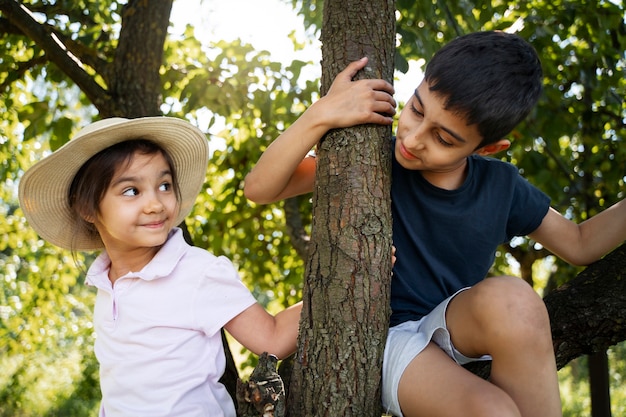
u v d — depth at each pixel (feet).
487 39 5.54
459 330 5.18
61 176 5.78
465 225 5.95
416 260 5.99
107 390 5.72
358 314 4.90
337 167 5.16
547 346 4.76
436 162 5.39
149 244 5.63
